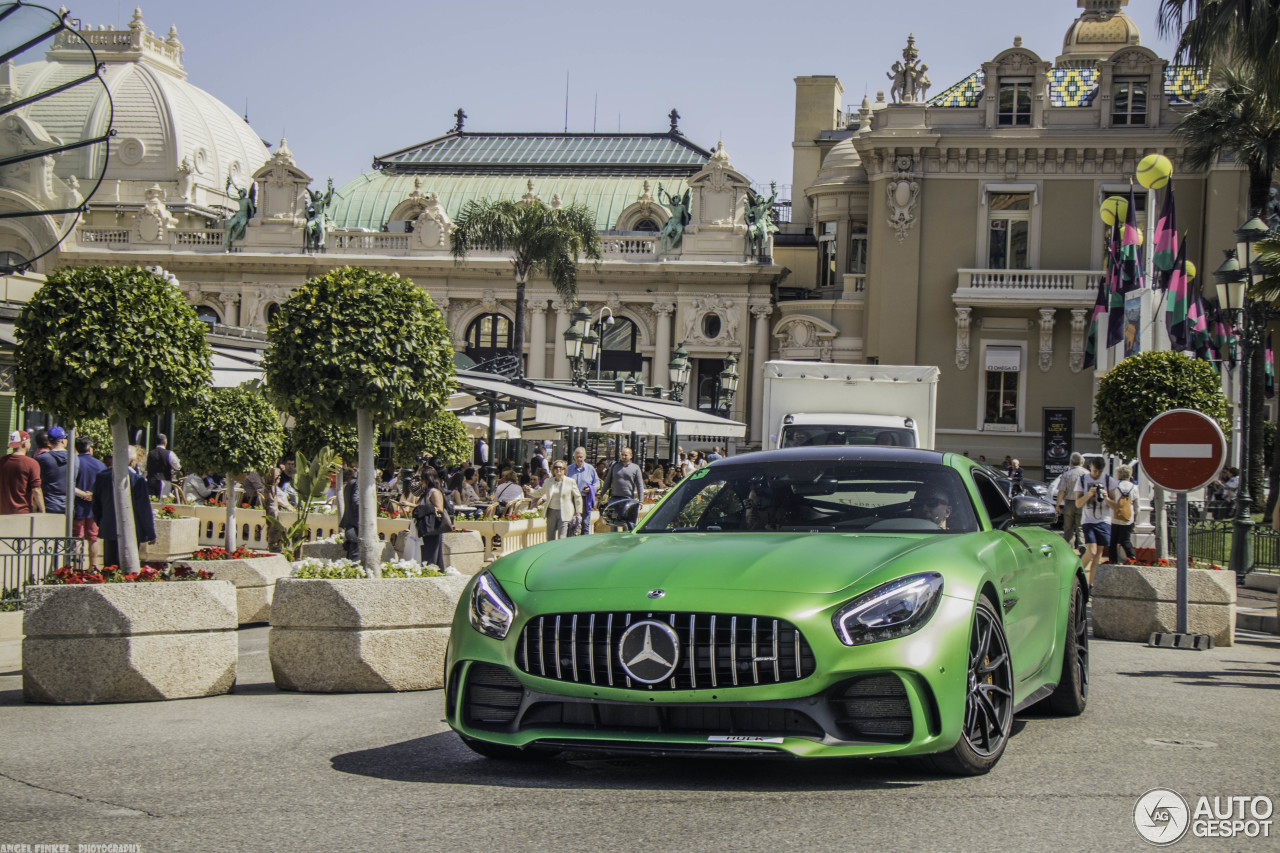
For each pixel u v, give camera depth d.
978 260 48.56
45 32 13.09
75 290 9.98
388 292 11.32
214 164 71.81
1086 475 18.09
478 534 18.98
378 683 8.84
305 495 17.47
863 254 56.47
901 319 49.00
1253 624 14.85
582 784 5.68
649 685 5.41
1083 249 47.91
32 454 19.67
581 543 6.57
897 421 19.94
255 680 9.73
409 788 5.62
